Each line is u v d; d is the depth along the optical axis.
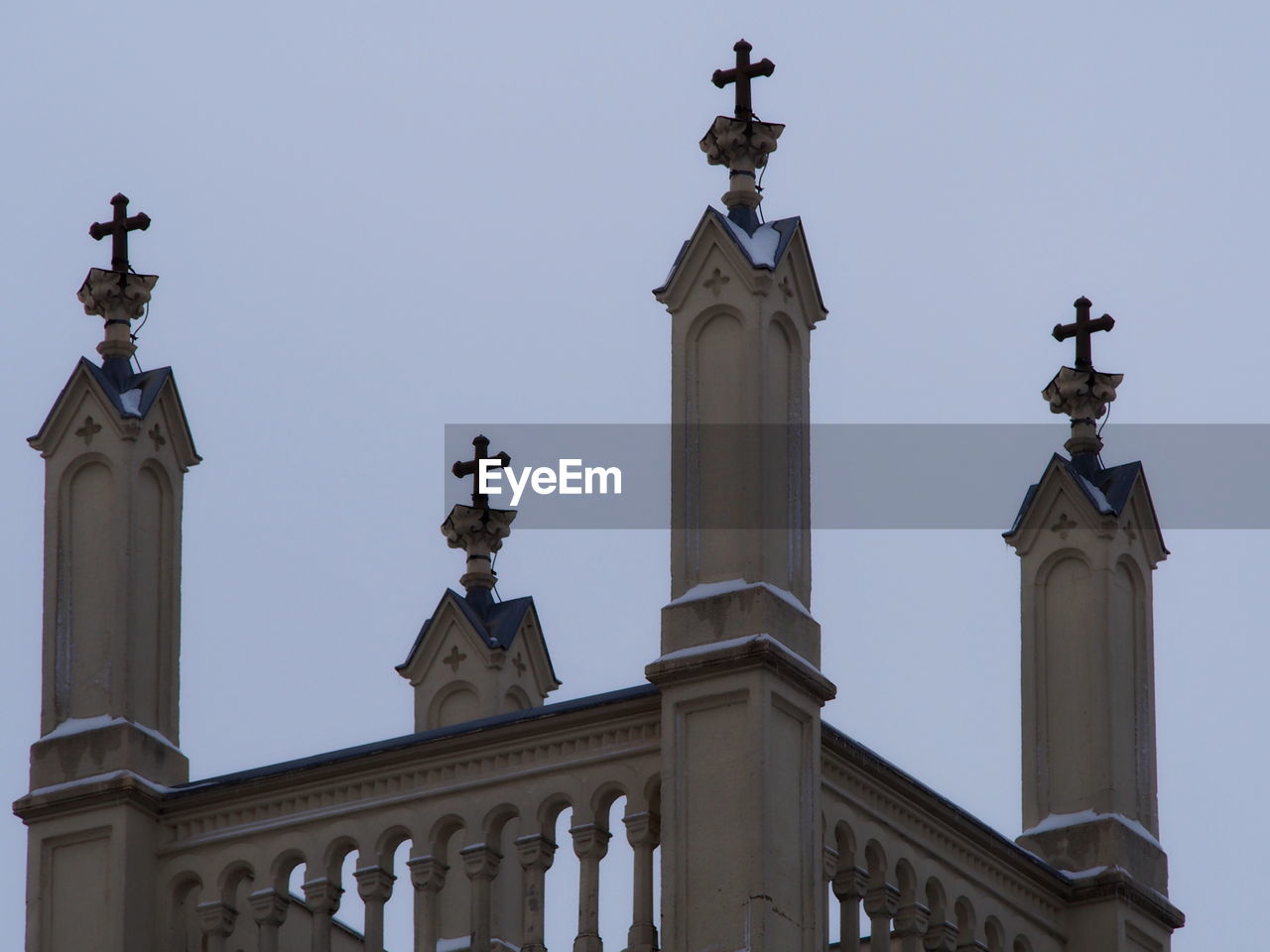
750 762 40.09
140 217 47.62
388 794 42.97
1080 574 49.62
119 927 43.28
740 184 43.69
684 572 41.59
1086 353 51.34
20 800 44.25
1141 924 47.84
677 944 39.75
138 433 45.72
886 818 43.19
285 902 43.31
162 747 44.72
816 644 41.59
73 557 45.47
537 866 41.69
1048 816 48.69
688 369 42.38
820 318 43.41
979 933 44.69
